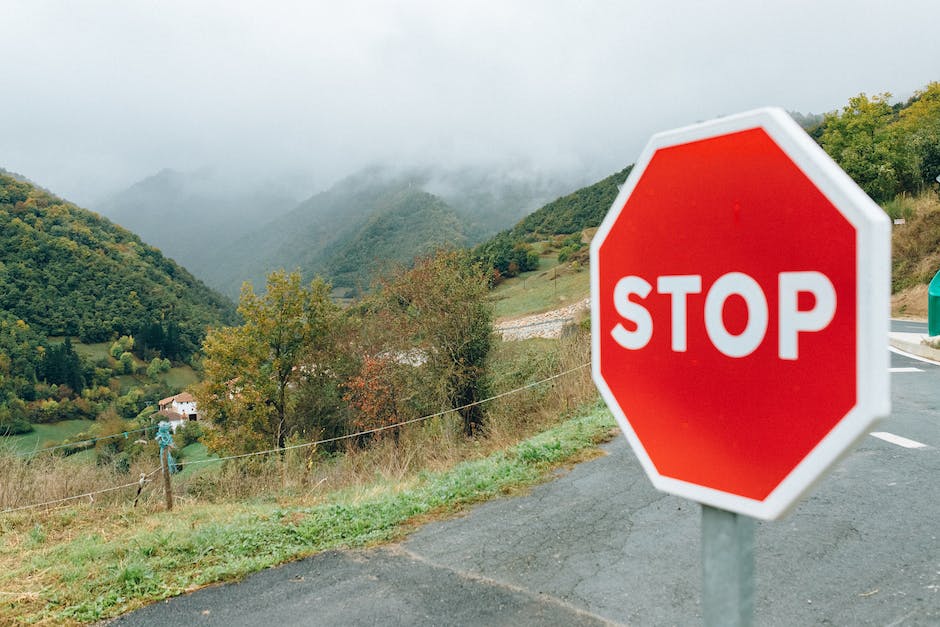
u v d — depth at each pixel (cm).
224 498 920
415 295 1591
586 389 1009
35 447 966
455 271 1562
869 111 3506
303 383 3045
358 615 307
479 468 570
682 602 298
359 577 354
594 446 612
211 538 439
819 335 59
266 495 888
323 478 973
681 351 75
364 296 2355
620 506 439
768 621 277
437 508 468
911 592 291
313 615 312
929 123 3369
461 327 1505
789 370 62
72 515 663
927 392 792
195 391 3297
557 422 905
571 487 493
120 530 578
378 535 417
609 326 87
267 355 3100
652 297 79
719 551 73
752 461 67
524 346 1655
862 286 55
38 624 333
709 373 72
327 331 3008
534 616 295
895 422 636
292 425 3030
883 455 518
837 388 58
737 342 68
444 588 331
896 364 1055
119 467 998
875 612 277
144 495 896
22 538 571
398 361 1833
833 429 58
